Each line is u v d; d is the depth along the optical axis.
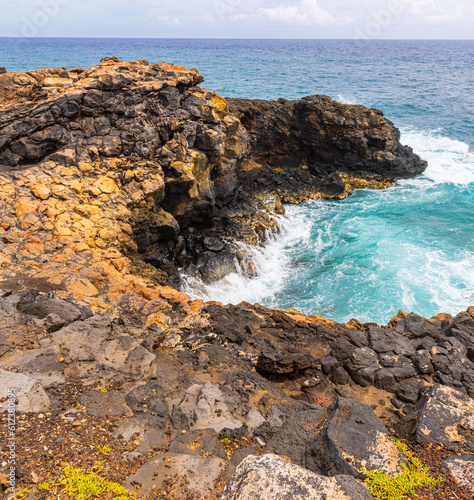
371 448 7.48
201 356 12.56
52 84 22.84
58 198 20.02
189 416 9.34
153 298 16.06
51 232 18.38
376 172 42.81
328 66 144.00
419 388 11.98
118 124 23.06
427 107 73.88
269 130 42.47
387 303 23.92
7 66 110.38
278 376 12.85
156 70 25.47
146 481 6.91
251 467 5.93
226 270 27.20
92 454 7.38
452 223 34.12
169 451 7.87
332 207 37.59
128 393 9.34
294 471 5.90
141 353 10.73
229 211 31.39
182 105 25.62
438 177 43.56
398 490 6.70
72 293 14.76
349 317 23.00
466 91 92.56
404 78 113.31
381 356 13.20
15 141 20.67
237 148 30.56
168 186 24.83
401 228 33.38
